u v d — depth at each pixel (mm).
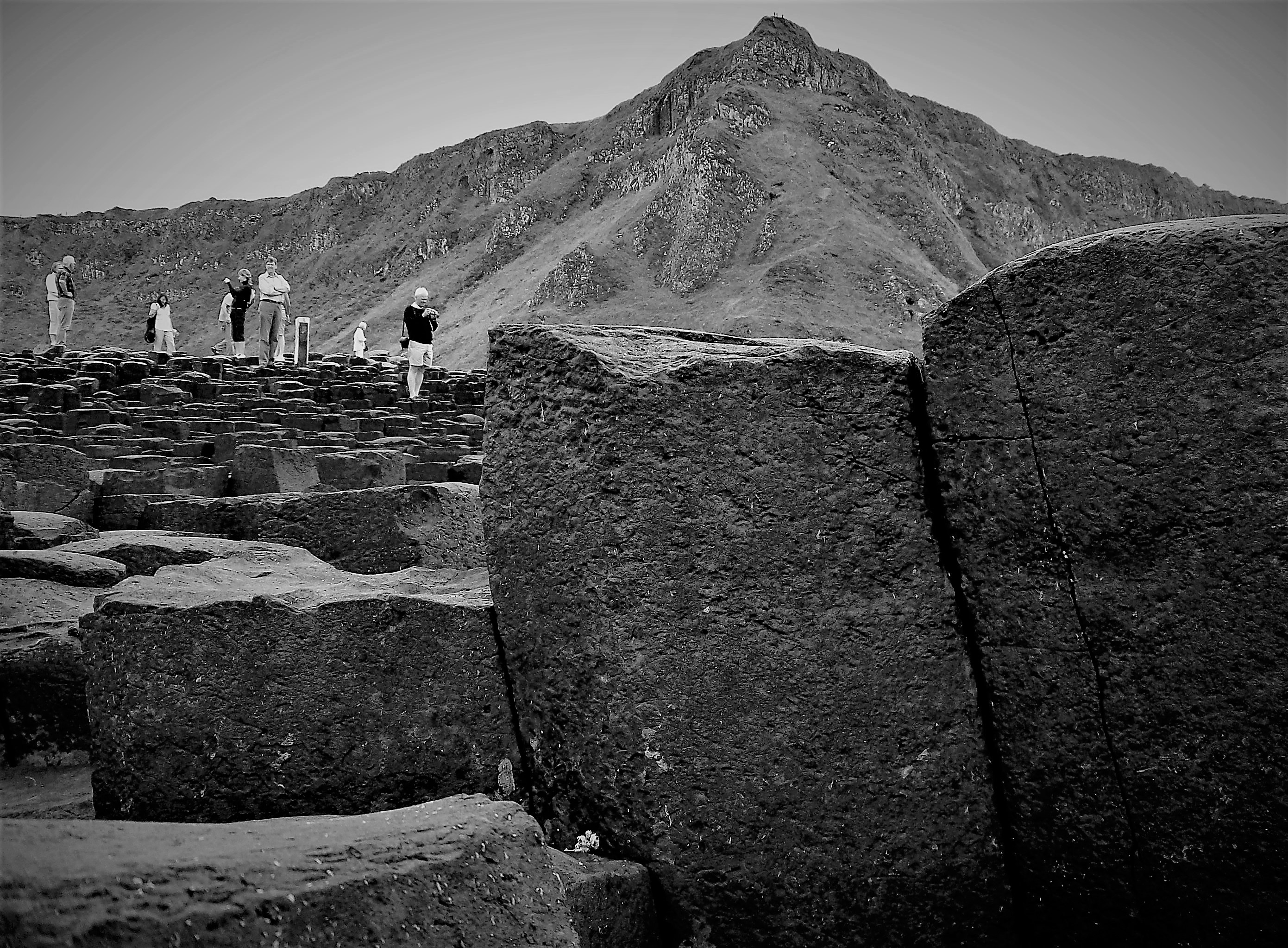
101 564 4938
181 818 2891
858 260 114000
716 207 124062
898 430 2975
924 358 2949
